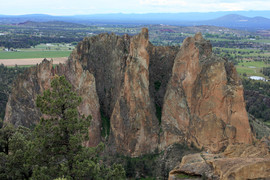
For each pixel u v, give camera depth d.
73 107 44.91
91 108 75.25
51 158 42.06
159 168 63.81
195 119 65.06
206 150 62.22
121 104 70.94
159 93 78.19
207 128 62.50
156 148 70.38
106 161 68.69
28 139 54.56
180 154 64.25
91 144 74.19
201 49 70.25
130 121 69.50
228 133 60.25
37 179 39.06
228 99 60.47
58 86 45.03
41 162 42.03
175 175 32.56
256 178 28.45
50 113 43.06
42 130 42.97
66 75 80.62
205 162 32.84
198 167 32.34
